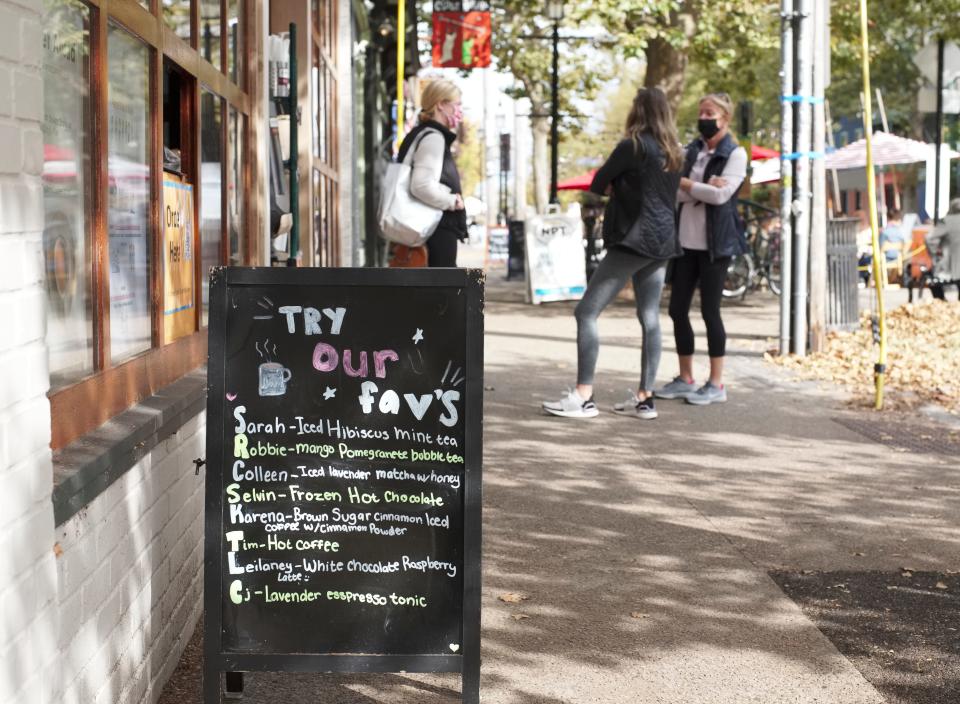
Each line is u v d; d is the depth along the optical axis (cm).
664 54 2003
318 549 337
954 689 384
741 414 861
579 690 381
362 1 1531
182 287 439
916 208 3612
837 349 1179
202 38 475
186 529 402
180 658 391
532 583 484
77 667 281
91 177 332
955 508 607
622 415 852
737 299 1981
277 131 704
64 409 296
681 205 901
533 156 3738
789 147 1145
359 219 1538
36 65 253
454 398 337
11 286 237
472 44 1452
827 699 375
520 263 2575
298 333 335
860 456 725
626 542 543
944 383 991
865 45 852
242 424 335
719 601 465
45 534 253
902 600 468
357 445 337
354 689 382
